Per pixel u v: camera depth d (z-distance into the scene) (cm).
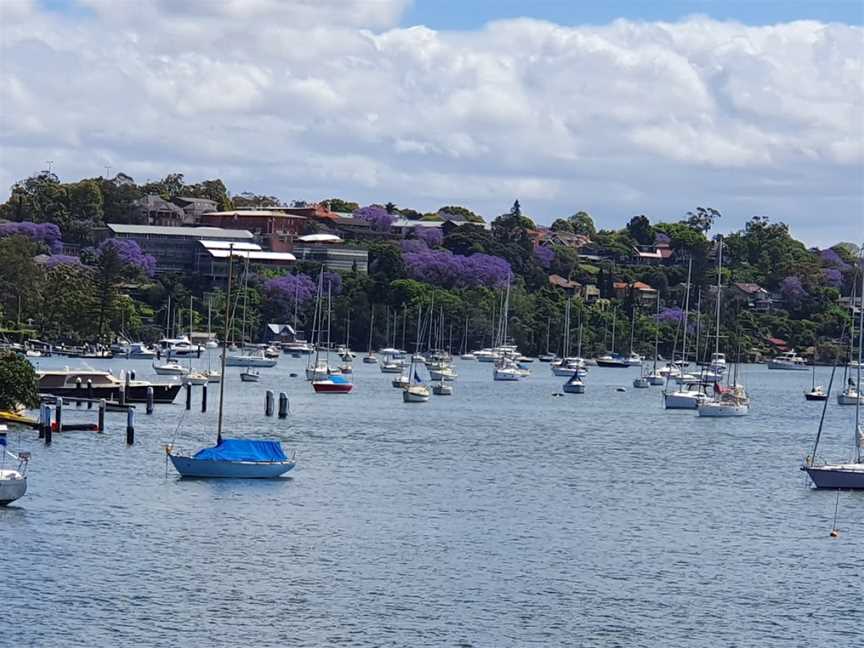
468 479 12900
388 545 9681
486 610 8156
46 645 7269
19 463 12356
